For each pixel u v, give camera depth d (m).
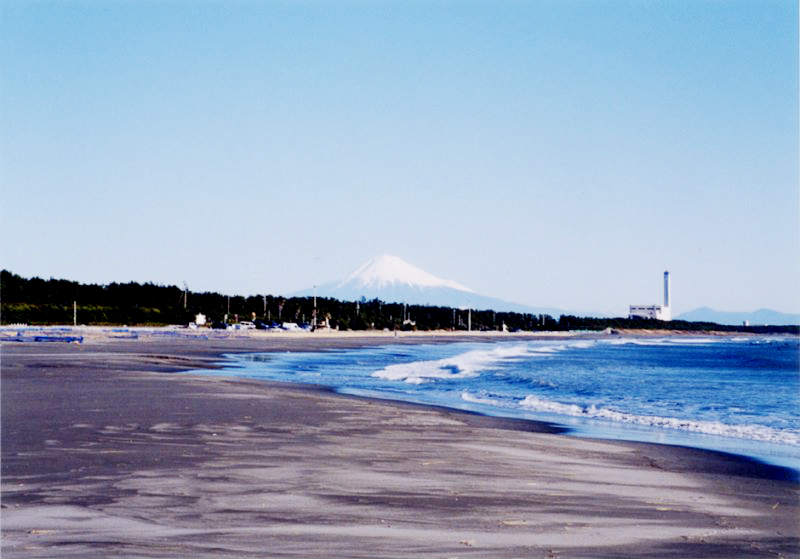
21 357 47.88
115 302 139.25
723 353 104.69
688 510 10.61
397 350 87.56
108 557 7.28
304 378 39.03
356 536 8.32
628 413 25.73
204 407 21.64
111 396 24.16
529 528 9.05
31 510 9.16
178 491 10.40
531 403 27.84
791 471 14.67
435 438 17.09
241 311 164.38
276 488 10.83
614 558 7.87
